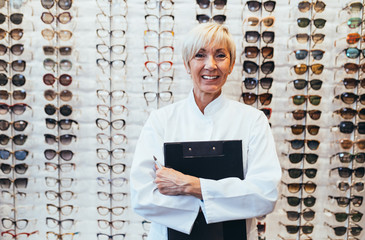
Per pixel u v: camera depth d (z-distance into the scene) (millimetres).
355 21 1269
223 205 786
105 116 1336
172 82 1326
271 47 1269
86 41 1317
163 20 1307
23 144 1342
